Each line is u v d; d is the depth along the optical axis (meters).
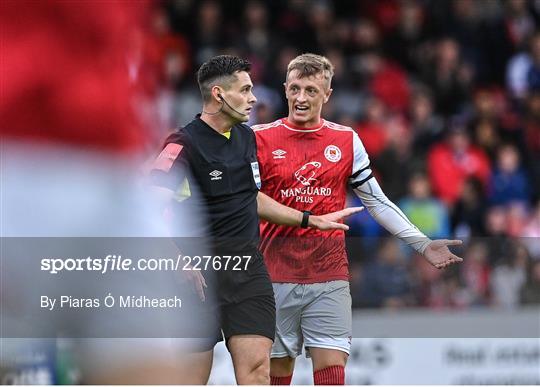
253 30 40.53
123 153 4.44
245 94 15.30
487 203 38.59
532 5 46.22
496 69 44.91
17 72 4.25
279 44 40.12
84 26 4.27
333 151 17.06
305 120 16.91
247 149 15.61
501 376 18.58
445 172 37.88
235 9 42.09
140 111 4.47
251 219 15.42
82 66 4.30
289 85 17.05
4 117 4.29
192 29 40.00
